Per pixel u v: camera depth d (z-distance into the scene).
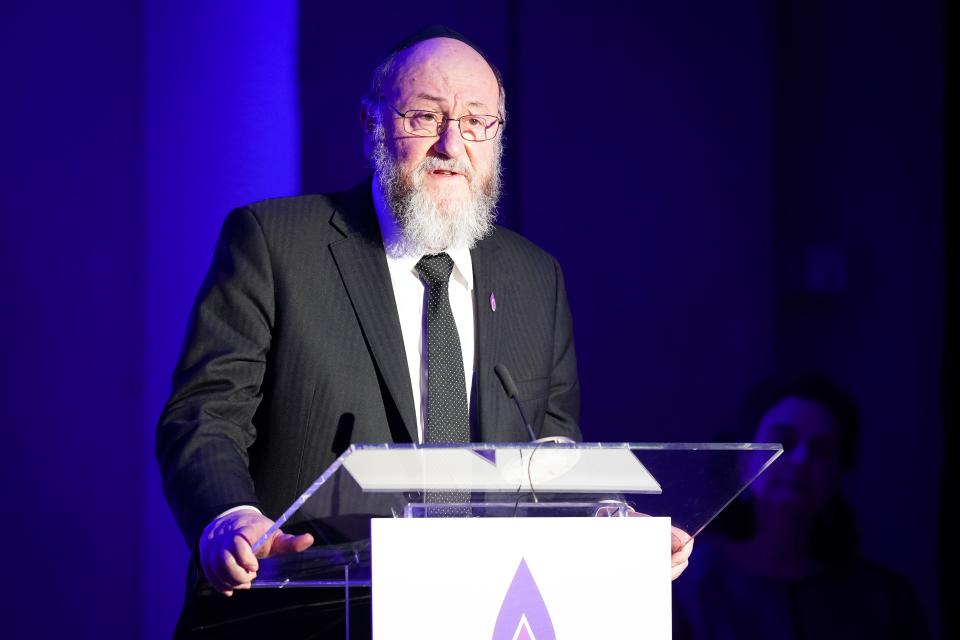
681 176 14.85
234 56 13.97
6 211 13.39
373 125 8.91
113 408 13.52
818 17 15.61
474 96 8.49
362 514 5.81
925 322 15.32
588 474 5.84
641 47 14.89
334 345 8.02
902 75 15.49
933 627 14.87
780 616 9.99
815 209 15.53
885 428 15.25
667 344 14.66
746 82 15.10
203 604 7.41
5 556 13.17
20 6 13.55
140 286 13.64
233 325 8.02
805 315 15.46
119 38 13.76
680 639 10.17
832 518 10.30
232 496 6.89
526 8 14.60
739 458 5.77
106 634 13.31
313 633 7.29
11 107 13.48
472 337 8.46
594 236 14.58
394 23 14.32
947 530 14.77
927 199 15.45
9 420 13.28
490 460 5.56
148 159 13.70
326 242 8.36
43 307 13.44
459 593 5.55
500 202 14.38
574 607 5.61
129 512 13.47
